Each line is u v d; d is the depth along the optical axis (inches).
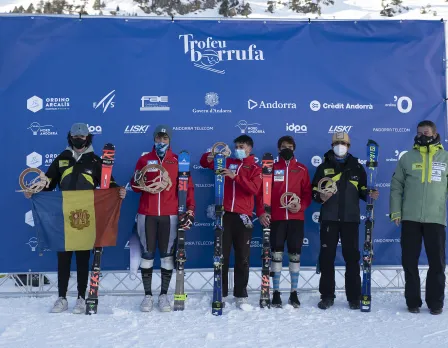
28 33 234.4
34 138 233.3
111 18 237.5
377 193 210.5
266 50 241.4
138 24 238.4
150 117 237.0
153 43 238.4
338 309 209.6
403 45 244.4
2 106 232.4
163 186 207.0
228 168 219.9
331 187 211.5
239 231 214.2
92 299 198.5
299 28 243.1
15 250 231.6
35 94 233.9
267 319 191.0
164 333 171.2
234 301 222.2
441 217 207.6
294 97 241.3
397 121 243.3
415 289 205.5
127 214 236.1
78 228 206.5
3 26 233.6
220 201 207.9
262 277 209.9
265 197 210.2
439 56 245.1
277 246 216.1
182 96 238.2
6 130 232.2
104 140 235.5
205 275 274.7
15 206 231.8
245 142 217.2
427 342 162.6
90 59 236.2
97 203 207.6
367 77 243.3
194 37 239.8
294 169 221.6
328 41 243.3
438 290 202.1
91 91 235.8
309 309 209.2
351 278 213.0
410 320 191.0
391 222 241.8
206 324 183.3
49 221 206.5
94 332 171.6
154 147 217.9
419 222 207.8
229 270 236.2
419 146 212.7
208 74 239.3
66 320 187.5
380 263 241.4
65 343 158.7
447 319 192.7
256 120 239.8
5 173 231.9
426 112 243.9
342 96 242.5
